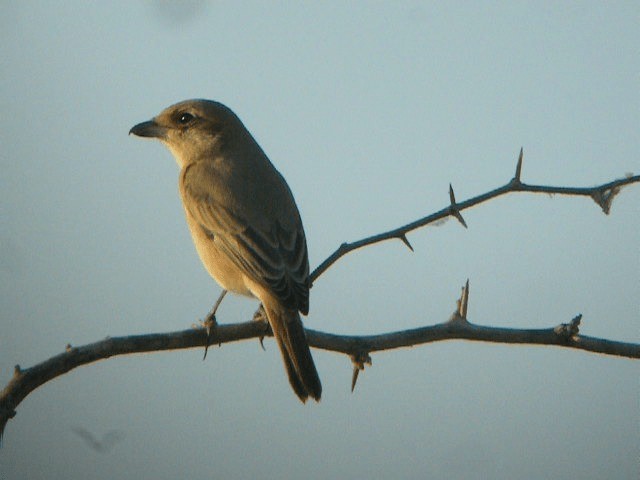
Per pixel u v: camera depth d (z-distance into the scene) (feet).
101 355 23.43
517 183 29.04
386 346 27.73
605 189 28.63
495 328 27.35
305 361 32.91
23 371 21.58
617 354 26.76
